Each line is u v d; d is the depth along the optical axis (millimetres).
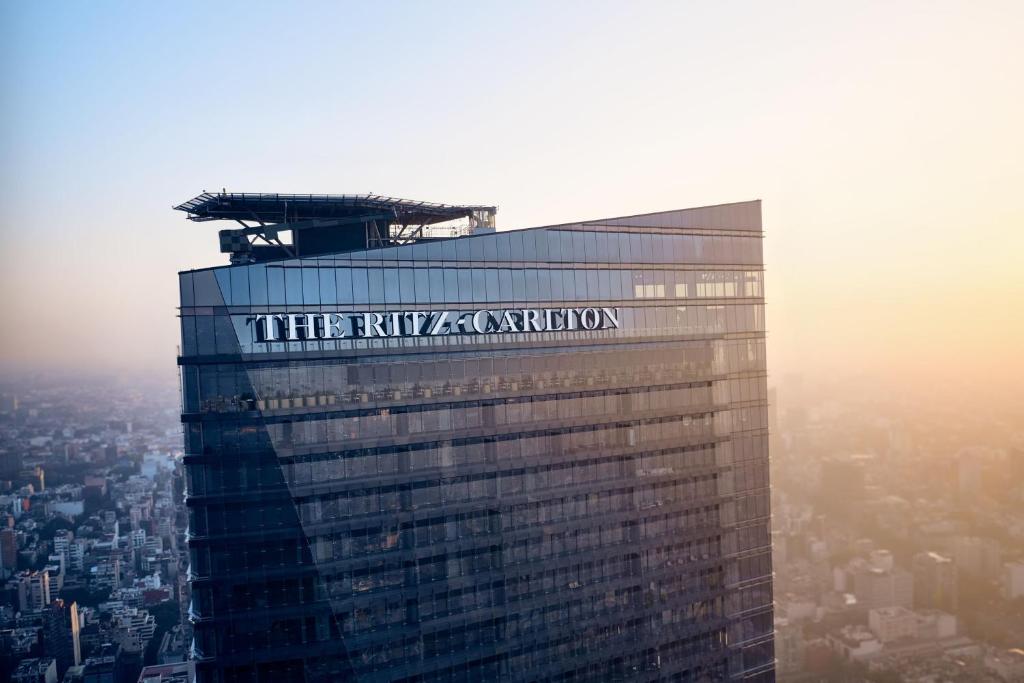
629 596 79875
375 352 66125
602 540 78125
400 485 67562
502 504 72438
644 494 80688
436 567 69438
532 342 73750
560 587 75812
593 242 77562
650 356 81188
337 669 65438
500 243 72125
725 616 86125
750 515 88062
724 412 86500
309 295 63531
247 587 62625
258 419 62156
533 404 73938
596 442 77625
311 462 63938
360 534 66000
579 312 76312
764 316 89812
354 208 77500
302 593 64062
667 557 82188
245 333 61562
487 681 72188
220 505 61719
